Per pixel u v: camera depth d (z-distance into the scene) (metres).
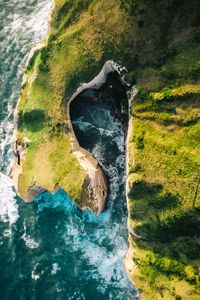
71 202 43.84
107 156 43.97
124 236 42.31
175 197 38.38
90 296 40.78
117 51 42.12
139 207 39.94
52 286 41.22
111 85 43.69
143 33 41.31
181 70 39.78
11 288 41.34
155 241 39.78
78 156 43.12
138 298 40.41
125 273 41.25
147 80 41.16
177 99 39.34
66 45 43.91
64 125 43.75
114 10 41.88
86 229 42.94
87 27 43.00
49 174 43.28
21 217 43.88
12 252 42.59
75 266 41.81
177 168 38.41
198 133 38.22
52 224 43.38
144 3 40.84
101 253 42.16
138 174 39.72
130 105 41.69
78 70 43.47
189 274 38.06
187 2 40.09
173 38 40.69
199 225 37.91
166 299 38.25
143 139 40.16
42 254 42.38
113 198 43.34
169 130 39.50
